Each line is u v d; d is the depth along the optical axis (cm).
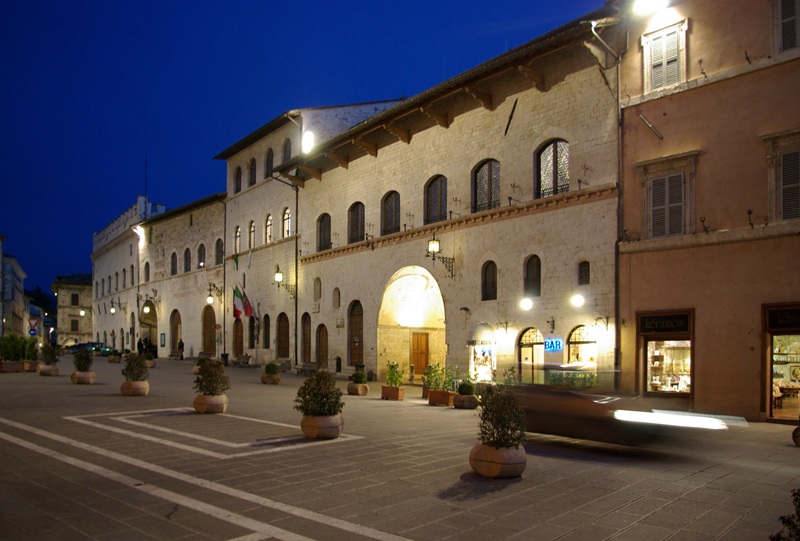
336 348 3584
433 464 1102
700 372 1927
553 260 2361
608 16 2194
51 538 704
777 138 1823
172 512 804
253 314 4491
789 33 1831
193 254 5522
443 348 3547
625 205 2152
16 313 8919
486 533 737
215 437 1349
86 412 1727
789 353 1794
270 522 770
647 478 1016
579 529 754
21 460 1100
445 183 2927
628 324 2105
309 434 1349
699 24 2012
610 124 2212
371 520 782
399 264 3125
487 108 2681
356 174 3478
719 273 1916
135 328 6669
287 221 4181
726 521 788
